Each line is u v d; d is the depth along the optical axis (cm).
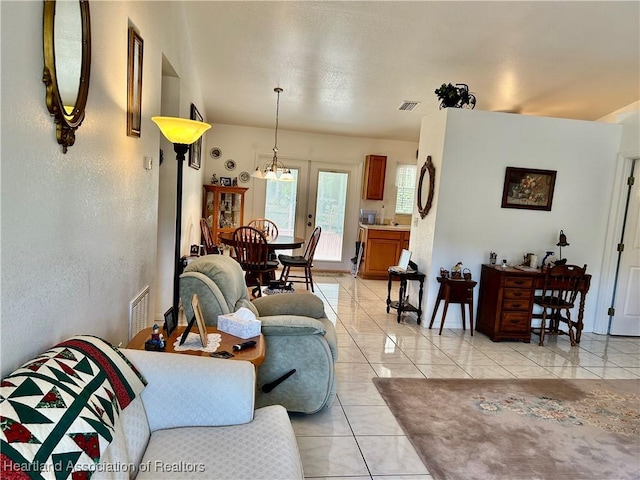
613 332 467
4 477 86
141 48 246
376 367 333
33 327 130
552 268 407
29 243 126
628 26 339
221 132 695
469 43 386
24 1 118
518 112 548
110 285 205
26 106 121
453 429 246
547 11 332
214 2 366
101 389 126
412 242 499
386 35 386
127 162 228
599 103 496
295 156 718
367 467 206
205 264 254
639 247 456
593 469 215
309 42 411
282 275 568
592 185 456
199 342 200
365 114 604
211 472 131
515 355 381
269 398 244
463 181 435
